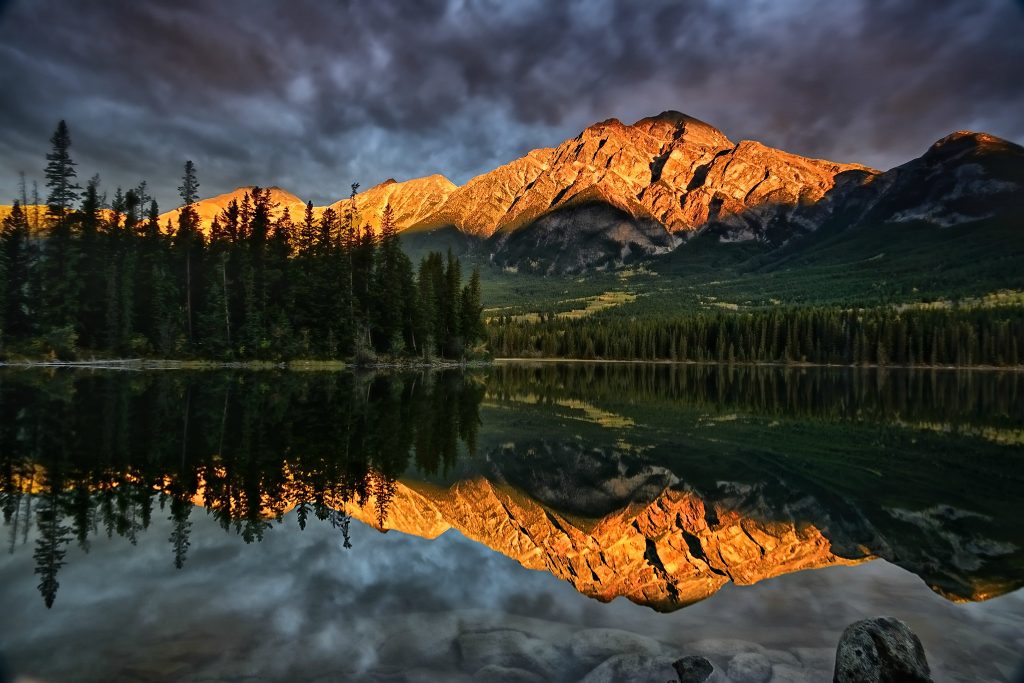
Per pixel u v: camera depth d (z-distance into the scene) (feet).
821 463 65.57
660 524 41.98
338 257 242.37
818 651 22.68
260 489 46.09
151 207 219.61
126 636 22.12
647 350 539.29
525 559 33.65
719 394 171.83
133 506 40.50
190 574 28.78
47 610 24.31
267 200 241.14
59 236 194.29
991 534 39.65
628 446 75.72
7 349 181.06
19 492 43.27
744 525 41.83
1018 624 25.55
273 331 220.23
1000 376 334.03
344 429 79.15
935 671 21.27
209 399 106.01
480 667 20.61
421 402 121.08
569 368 378.12
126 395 107.34
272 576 28.91
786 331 485.97
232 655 20.84
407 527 38.81
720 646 22.74
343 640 22.36
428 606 26.13
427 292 285.43
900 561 34.37
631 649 22.24
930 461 67.46
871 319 469.98
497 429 87.92
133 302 203.51
